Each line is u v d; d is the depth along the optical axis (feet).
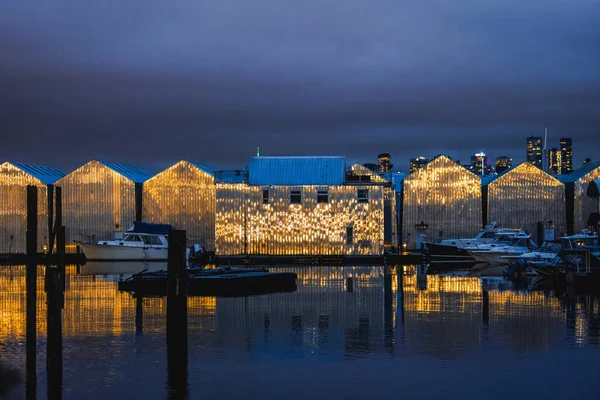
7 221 267.59
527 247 239.30
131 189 265.13
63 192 268.62
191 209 265.54
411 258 252.01
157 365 90.33
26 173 267.59
